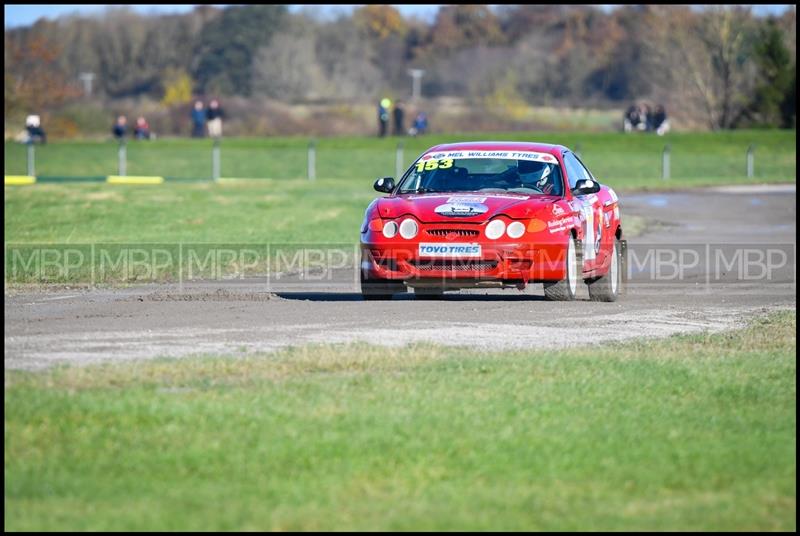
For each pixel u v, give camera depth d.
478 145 49.12
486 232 43.59
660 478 22.77
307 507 21.03
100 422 25.14
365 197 117.00
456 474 22.83
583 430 25.66
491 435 25.06
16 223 84.94
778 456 24.14
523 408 27.17
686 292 51.34
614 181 155.50
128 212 95.25
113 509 20.92
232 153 198.12
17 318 40.66
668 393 29.08
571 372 31.00
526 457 23.75
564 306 44.75
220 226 84.00
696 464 23.53
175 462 23.16
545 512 20.94
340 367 31.25
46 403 26.11
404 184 47.84
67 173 178.75
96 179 159.38
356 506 21.11
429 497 21.61
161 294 48.62
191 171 181.88
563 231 44.41
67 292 49.81
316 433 24.86
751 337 37.00
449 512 20.84
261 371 30.61
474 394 28.34
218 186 137.62
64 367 30.30
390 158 194.50
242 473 22.70
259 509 20.91
